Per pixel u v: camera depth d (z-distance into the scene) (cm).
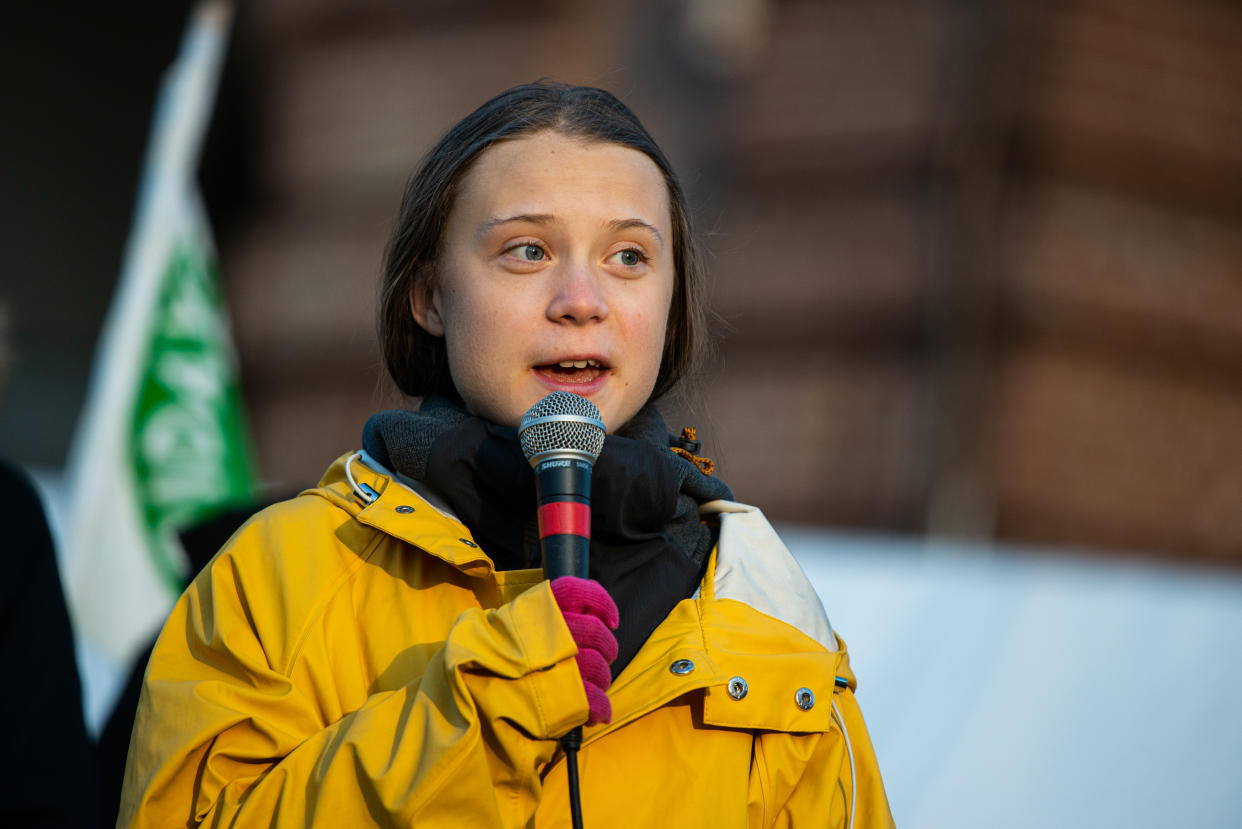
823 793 514
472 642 460
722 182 2119
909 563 1489
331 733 465
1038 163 2031
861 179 2064
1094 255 2038
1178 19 2117
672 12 2147
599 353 533
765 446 2030
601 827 482
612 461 505
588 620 461
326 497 546
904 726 1212
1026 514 1948
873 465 1980
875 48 2083
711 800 489
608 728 487
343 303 2225
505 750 452
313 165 2309
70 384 2269
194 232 1520
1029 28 2025
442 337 593
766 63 2128
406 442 536
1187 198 2098
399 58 2306
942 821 1151
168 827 477
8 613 878
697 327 635
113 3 2211
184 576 1074
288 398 2228
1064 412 1984
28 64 2252
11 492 906
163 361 1458
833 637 561
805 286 2059
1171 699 1217
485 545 546
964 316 1981
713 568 550
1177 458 2028
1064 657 1248
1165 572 1619
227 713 480
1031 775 1169
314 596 512
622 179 548
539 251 544
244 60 2347
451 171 564
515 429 533
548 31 2208
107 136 2330
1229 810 1148
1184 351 2061
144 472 1425
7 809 836
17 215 2275
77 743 872
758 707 504
